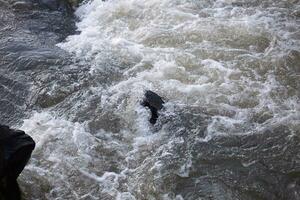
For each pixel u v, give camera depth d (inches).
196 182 352.2
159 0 532.1
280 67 443.8
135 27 508.7
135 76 446.9
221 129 391.5
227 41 473.7
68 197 349.7
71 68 460.1
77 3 561.9
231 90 423.8
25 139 339.9
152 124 400.2
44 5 553.3
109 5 542.9
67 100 430.0
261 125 393.4
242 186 348.5
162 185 351.3
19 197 340.2
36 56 475.5
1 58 475.2
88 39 502.6
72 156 376.8
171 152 375.2
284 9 508.7
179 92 426.3
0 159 325.1
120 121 406.3
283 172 356.8
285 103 410.6
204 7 520.4
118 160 374.0
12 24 524.7
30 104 430.3
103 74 452.1
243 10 510.6
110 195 349.4
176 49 470.6
